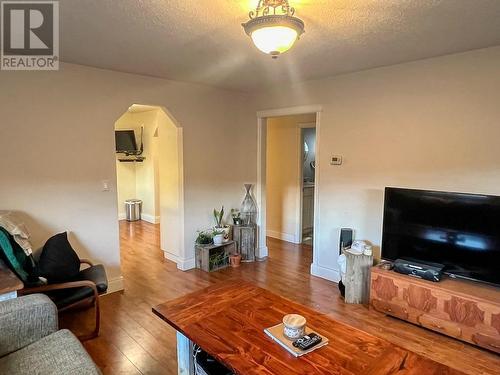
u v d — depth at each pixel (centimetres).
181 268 427
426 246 293
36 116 297
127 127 711
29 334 186
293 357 162
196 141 425
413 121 314
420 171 313
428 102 304
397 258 313
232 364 157
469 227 269
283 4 180
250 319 199
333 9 195
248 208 467
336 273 386
